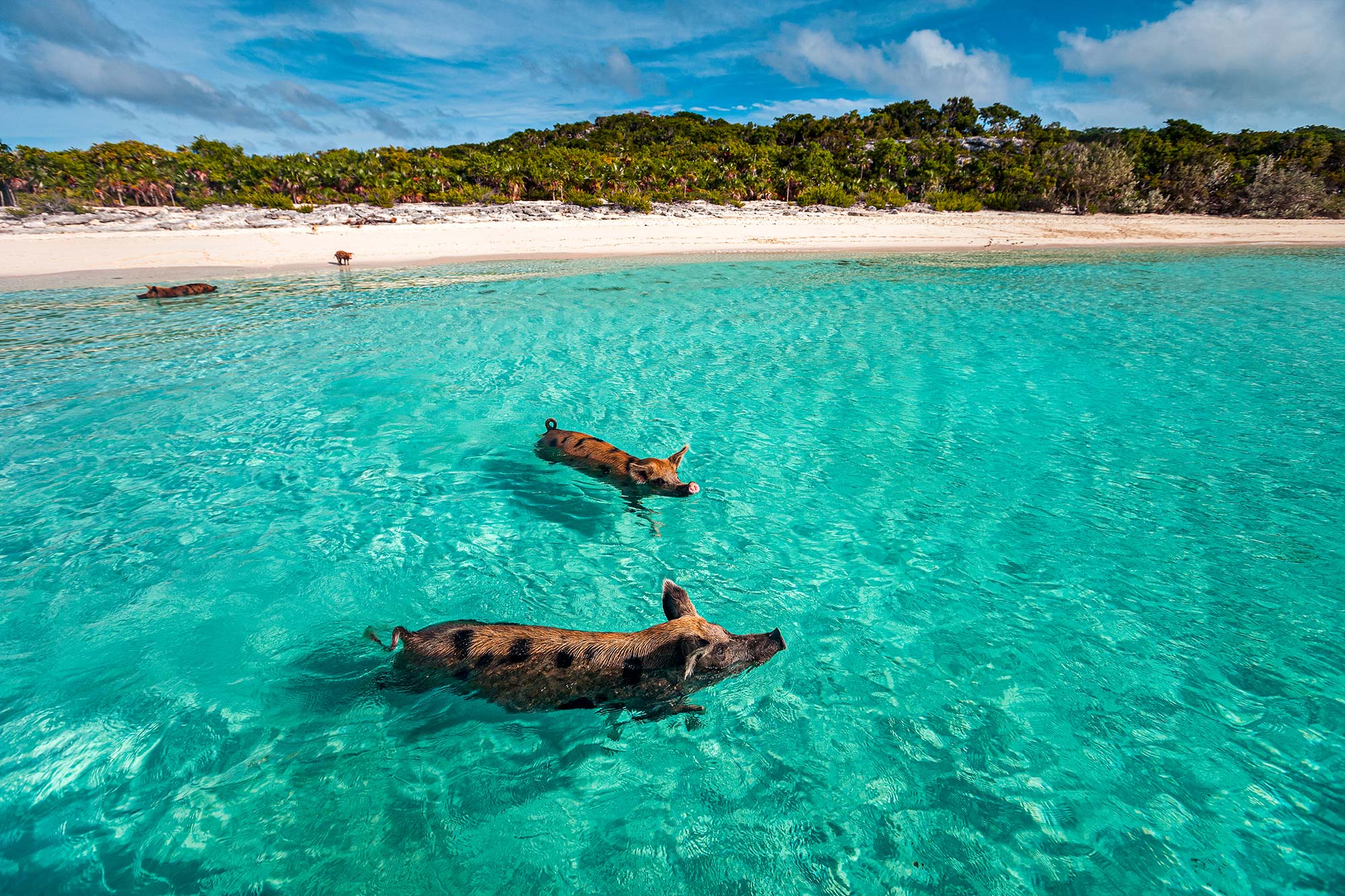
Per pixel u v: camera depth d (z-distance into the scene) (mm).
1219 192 53938
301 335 14812
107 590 5742
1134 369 12516
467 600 5672
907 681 4734
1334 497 7414
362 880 3250
